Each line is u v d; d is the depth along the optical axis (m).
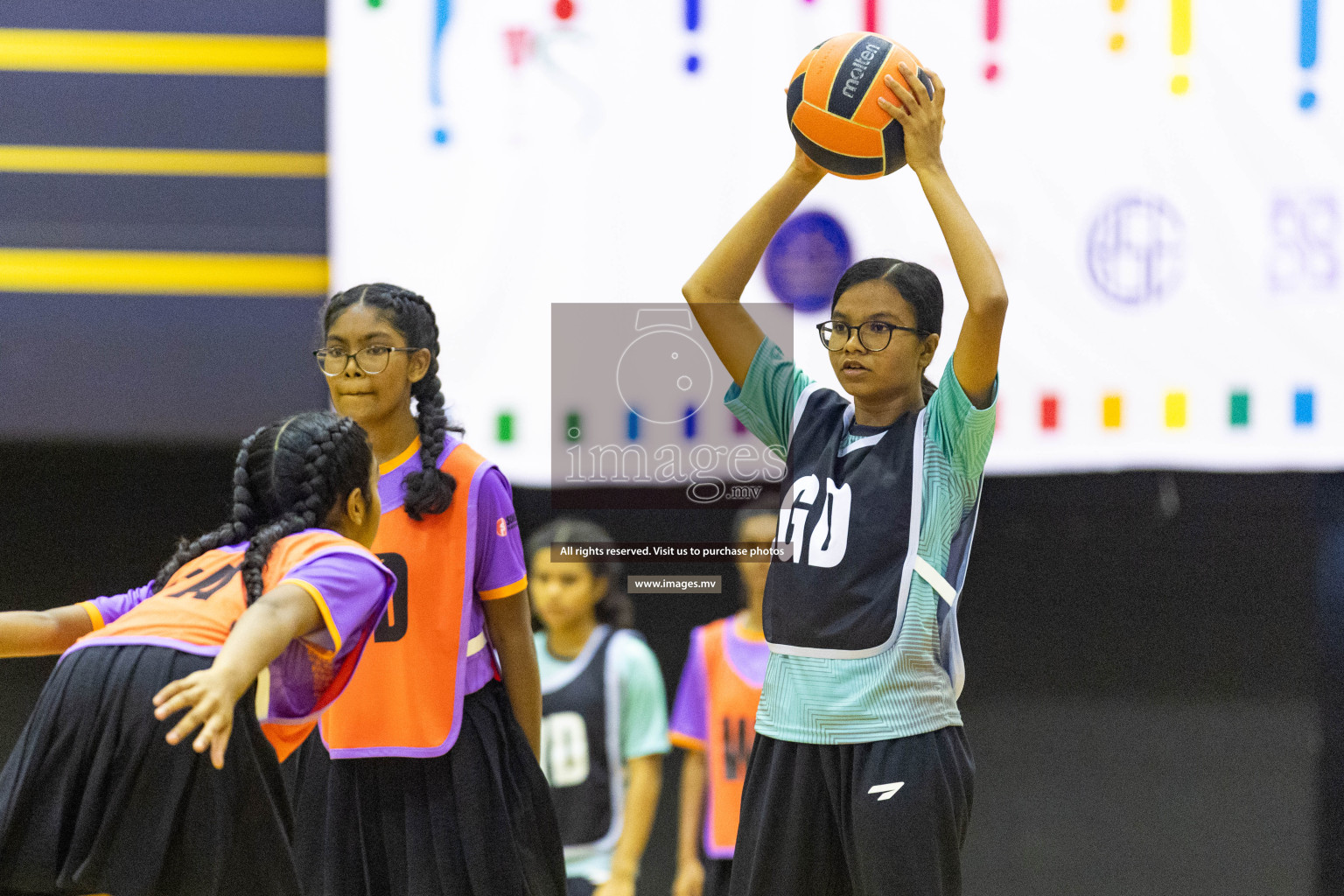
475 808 6.11
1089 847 10.38
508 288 10.09
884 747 5.39
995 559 11.07
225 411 10.81
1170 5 9.95
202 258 10.62
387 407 6.23
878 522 5.57
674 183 10.03
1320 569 10.91
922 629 5.47
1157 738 10.92
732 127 9.99
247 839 4.91
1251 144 10.01
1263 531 10.94
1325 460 10.14
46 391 10.72
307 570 4.96
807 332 9.92
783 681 5.66
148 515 10.88
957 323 9.92
